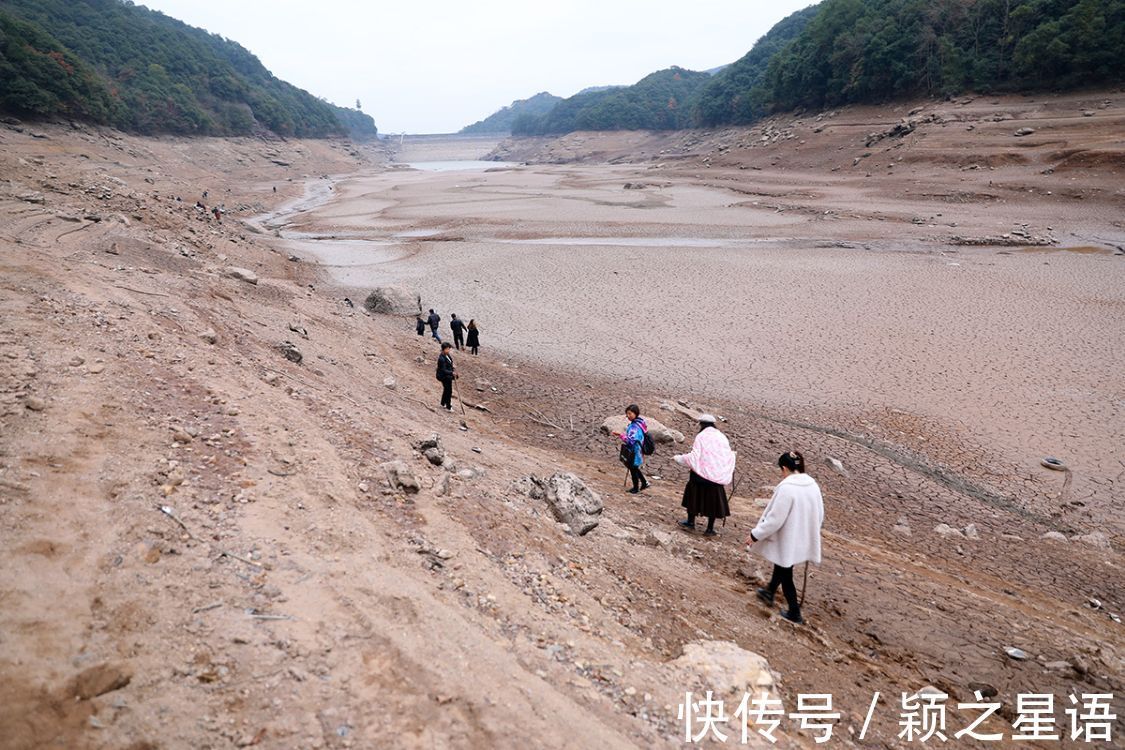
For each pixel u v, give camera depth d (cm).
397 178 11825
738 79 13688
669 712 422
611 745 367
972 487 1320
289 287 2339
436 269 3434
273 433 671
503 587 521
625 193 7238
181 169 8619
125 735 296
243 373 883
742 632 604
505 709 370
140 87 10712
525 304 2761
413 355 1914
